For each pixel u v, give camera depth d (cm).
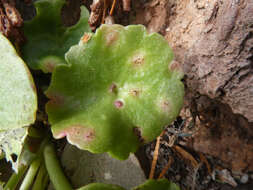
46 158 8
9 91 5
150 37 6
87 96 6
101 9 8
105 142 5
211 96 7
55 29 8
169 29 8
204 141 9
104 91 6
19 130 7
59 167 7
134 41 6
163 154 9
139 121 6
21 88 5
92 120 6
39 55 7
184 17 8
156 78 6
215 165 9
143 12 8
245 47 6
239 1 6
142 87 6
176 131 9
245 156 9
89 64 6
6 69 5
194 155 9
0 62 5
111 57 6
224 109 8
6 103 5
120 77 6
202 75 7
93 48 6
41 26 8
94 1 7
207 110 9
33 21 8
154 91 6
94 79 6
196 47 7
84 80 6
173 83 6
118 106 6
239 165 9
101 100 6
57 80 6
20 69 5
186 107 9
